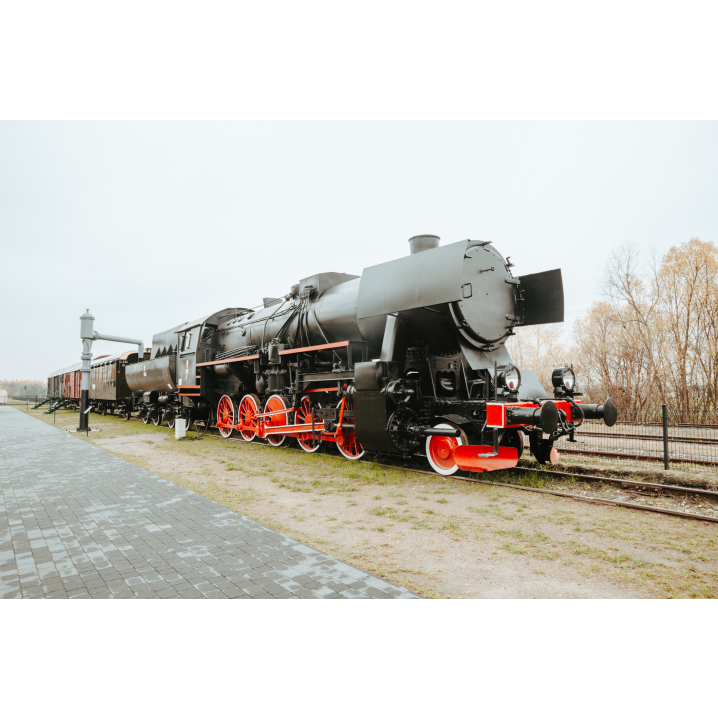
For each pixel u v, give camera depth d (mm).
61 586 3578
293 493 6766
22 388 111812
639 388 22859
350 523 5340
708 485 6793
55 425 20141
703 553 4348
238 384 13508
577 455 9836
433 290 7164
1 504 6035
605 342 24391
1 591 3494
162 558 4129
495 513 5684
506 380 7219
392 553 4383
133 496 6488
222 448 11609
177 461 9648
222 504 6121
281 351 10602
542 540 4723
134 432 16328
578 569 4016
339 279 10945
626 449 10586
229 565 3979
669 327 22406
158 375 17562
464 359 7441
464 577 3855
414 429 7746
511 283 8312
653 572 3941
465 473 7980
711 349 21109
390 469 8367
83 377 16781
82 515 5512
